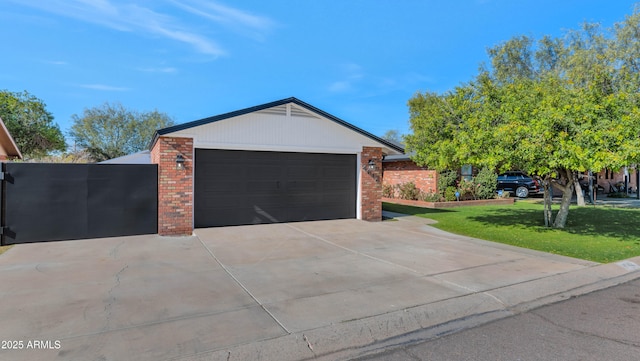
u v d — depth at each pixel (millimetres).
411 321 4094
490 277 5785
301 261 6793
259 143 10711
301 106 11258
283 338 3545
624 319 4234
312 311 4273
